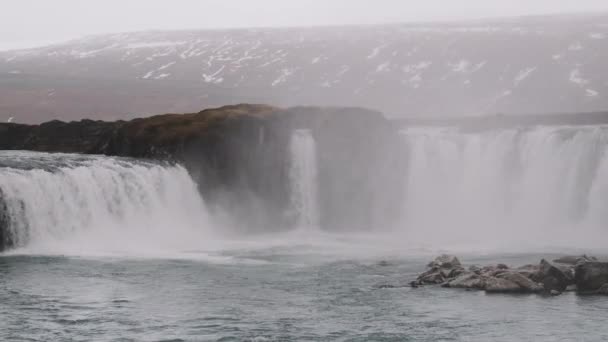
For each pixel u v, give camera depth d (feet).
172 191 341.82
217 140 366.43
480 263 256.93
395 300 187.93
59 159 315.17
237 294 196.13
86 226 295.69
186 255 271.28
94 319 166.50
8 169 276.82
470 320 166.71
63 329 157.69
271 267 244.01
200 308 179.01
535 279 202.80
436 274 214.28
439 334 155.74
